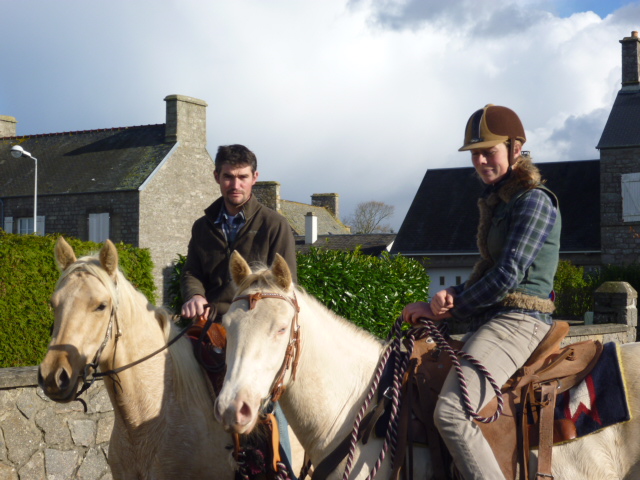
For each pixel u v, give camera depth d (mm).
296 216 44062
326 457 2984
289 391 2992
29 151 30797
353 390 3082
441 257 27844
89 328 3322
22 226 28031
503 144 3129
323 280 8289
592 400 2939
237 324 2730
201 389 3654
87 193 26578
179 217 27297
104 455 4828
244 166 4020
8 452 4371
